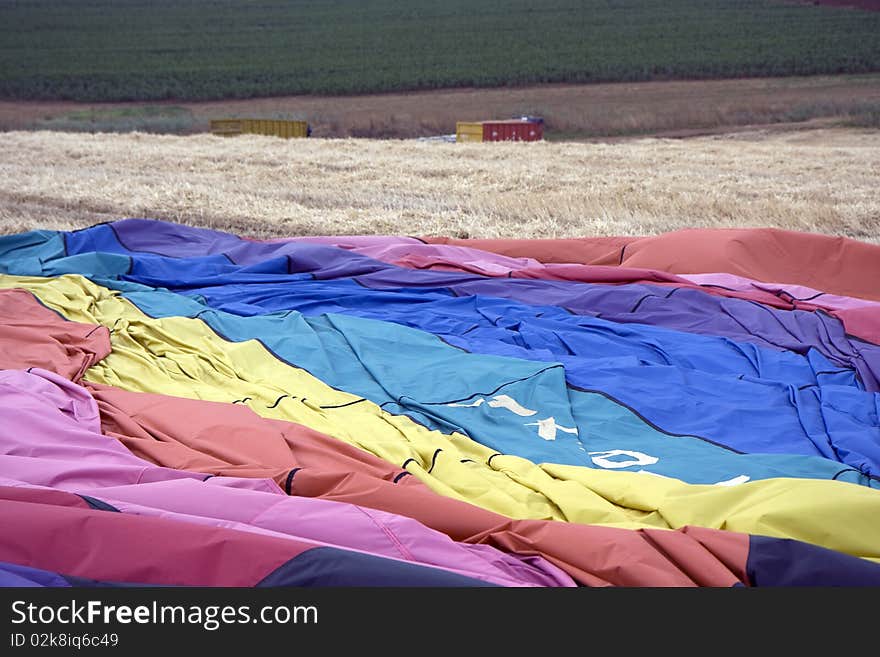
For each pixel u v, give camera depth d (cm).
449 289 1020
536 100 5475
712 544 456
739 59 6019
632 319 924
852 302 943
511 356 802
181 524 439
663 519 508
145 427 639
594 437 662
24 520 432
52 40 7762
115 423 645
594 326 882
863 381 752
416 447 602
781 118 4459
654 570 439
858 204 1625
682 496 516
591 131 4572
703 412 690
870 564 442
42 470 524
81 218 1572
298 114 5319
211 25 8456
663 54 6356
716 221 1474
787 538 461
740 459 592
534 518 522
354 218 1543
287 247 1115
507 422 668
